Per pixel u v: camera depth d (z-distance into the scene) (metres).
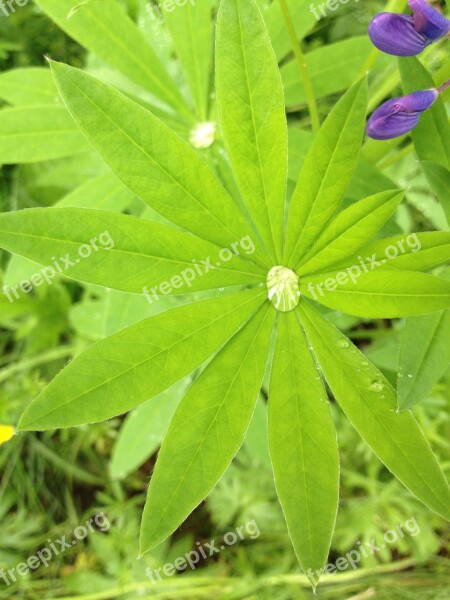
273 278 0.12
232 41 0.11
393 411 0.12
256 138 0.11
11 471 0.25
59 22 0.16
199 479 0.12
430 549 0.24
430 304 0.11
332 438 0.12
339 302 0.12
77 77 0.11
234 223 0.12
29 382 0.25
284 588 0.24
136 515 0.25
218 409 0.12
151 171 0.11
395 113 0.11
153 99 0.20
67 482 0.26
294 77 0.18
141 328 0.11
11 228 0.10
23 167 0.23
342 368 0.12
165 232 0.11
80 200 0.17
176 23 0.16
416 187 0.23
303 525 0.12
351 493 0.25
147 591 0.24
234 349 0.12
